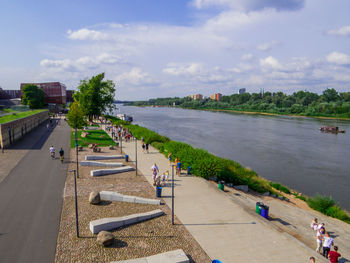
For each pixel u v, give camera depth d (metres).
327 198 25.20
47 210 16.52
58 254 11.95
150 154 36.88
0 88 137.75
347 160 45.19
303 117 146.62
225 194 21.33
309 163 42.94
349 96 176.50
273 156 47.56
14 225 14.54
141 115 164.00
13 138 39.66
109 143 44.38
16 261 11.39
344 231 19.14
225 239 14.19
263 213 18.00
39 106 108.88
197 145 56.59
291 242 14.13
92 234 13.74
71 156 32.09
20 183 21.55
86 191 20.20
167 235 14.21
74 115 49.69
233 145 57.50
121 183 22.91
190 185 23.45
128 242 13.23
